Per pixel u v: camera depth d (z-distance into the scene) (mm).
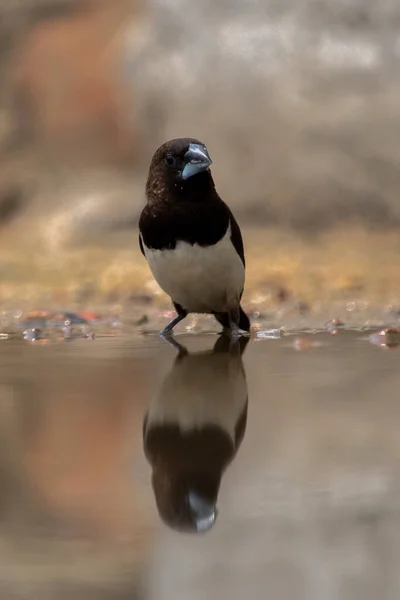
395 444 5484
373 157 21578
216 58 22688
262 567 3783
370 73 21578
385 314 12953
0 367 8906
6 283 17578
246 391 7324
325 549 3904
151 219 10352
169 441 5754
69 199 25328
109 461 5316
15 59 28609
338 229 21578
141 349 10109
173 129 23234
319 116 21781
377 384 7500
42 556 3922
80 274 18312
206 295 10859
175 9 23188
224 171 22438
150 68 23578
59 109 27656
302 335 10992
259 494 4578
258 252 19984
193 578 3691
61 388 7691
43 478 5000
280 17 22375
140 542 4031
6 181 26734
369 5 21578
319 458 5191
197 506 4434
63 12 28672
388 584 3615
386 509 4316
